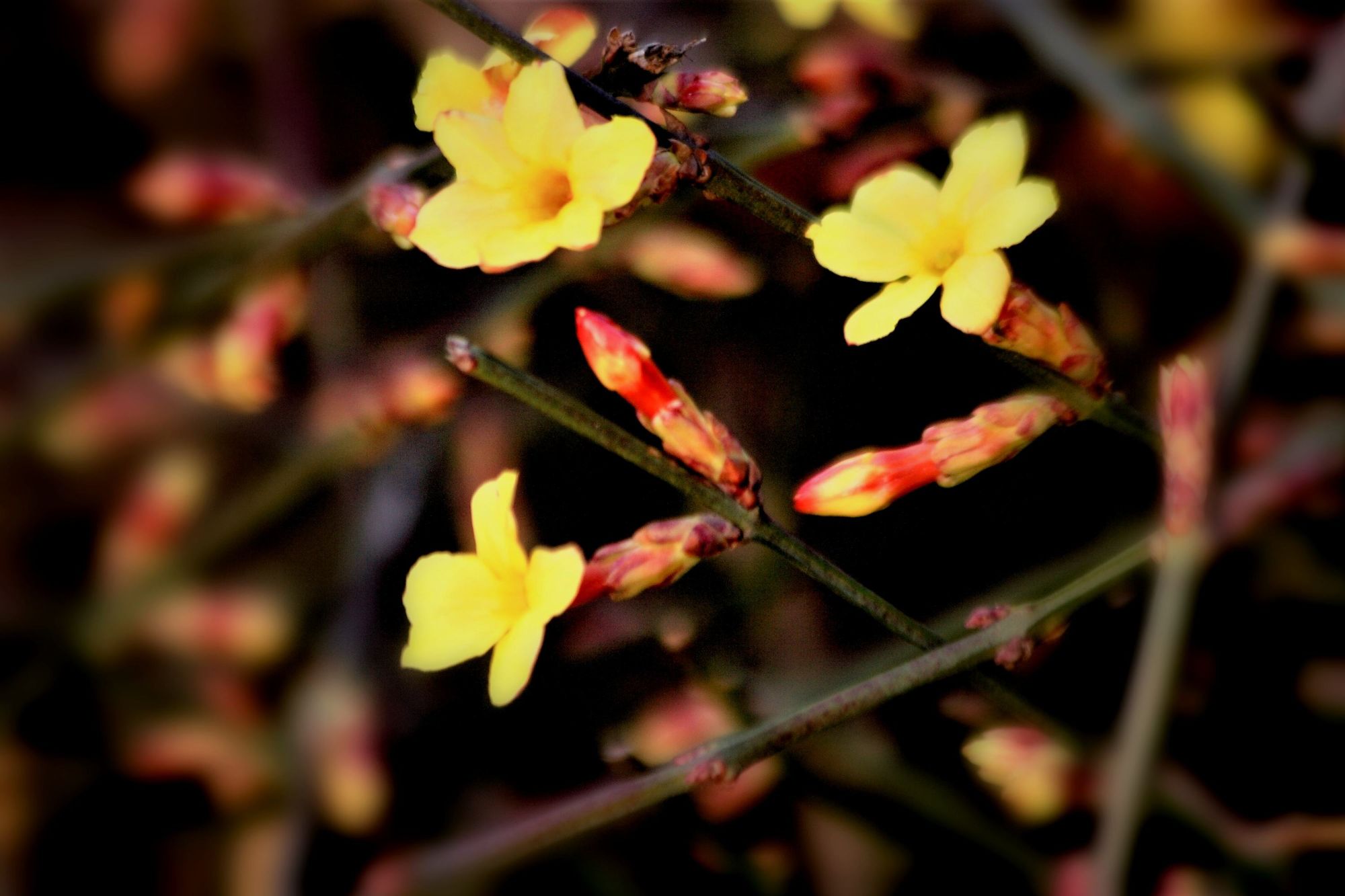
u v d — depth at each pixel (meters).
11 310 0.51
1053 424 0.47
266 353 0.51
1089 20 0.51
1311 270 0.48
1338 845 0.49
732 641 0.52
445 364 0.50
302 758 0.51
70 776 0.52
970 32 0.52
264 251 0.50
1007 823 0.50
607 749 0.48
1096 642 0.51
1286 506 0.47
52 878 0.51
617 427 0.46
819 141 0.50
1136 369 0.52
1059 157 0.52
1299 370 0.50
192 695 0.52
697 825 0.51
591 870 0.51
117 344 0.51
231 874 0.52
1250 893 0.49
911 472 0.47
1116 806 0.46
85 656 0.51
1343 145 0.48
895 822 0.51
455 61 0.48
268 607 0.52
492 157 0.47
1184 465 0.46
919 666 0.46
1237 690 0.51
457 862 0.48
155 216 0.52
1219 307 0.52
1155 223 0.52
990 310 0.46
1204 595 0.51
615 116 0.46
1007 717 0.50
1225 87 0.50
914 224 0.47
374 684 0.52
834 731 0.51
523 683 0.46
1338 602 0.50
